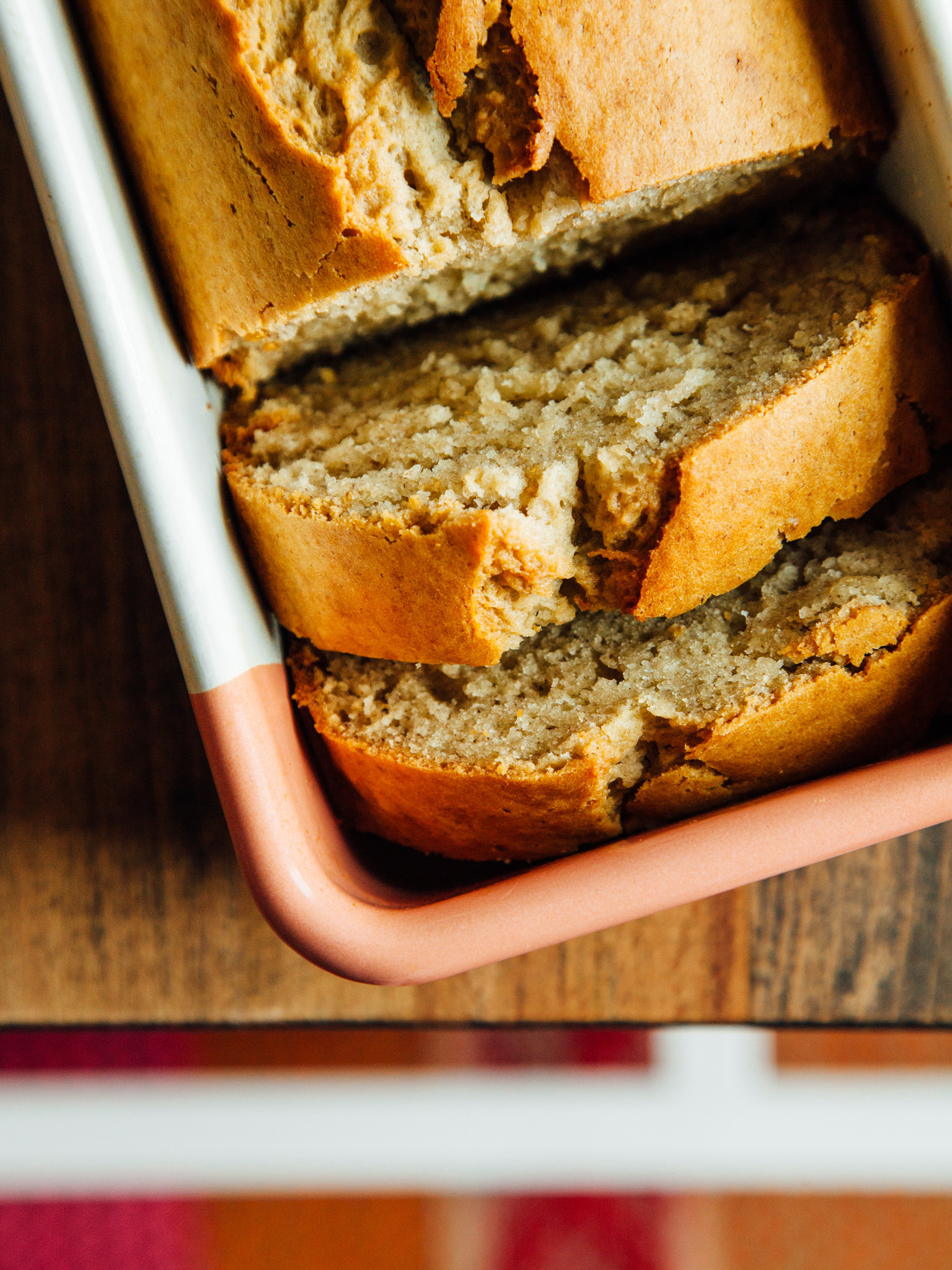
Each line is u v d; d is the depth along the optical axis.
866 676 0.26
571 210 0.25
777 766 0.26
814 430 0.25
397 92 0.25
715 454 0.25
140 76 0.26
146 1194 0.40
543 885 0.25
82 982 0.31
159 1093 0.36
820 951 0.31
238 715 0.25
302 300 0.25
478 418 0.27
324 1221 0.40
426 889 0.28
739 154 0.25
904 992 0.31
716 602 0.27
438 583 0.25
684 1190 0.40
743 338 0.26
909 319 0.26
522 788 0.26
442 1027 0.31
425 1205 0.40
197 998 0.32
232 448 0.28
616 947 0.31
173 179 0.26
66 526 0.32
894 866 0.31
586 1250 0.40
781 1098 0.36
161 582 0.25
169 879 0.32
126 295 0.25
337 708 0.27
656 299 0.27
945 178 0.25
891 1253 0.39
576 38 0.24
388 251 0.25
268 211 0.25
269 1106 0.36
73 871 0.32
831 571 0.27
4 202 0.31
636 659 0.27
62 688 0.32
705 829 0.25
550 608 0.26
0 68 0.25
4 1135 0.36
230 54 0.25
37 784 0.32
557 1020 0.31
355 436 0.27
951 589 0.26
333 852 0.27
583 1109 0.36
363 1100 0.36
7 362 0.32
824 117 0.25
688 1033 0.37
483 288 0.27
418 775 0.26
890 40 0.25
